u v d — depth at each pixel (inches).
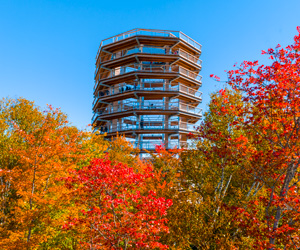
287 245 286.4
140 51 1441.9
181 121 1435.8
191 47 1596.9
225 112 378.3
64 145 477.7
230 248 330.3
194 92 1582.2
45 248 475.5
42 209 415.5
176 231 368.2
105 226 306.0
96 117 1513.3
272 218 304.7
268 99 316.8
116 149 880.9
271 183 410.6
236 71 329.1
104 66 1544.0
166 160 543.5
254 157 338.3
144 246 295.0
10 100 698.2
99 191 314.8
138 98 1448.1
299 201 279.0
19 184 433.1
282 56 304.2
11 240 412.2
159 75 1412.4
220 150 366.3
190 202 427.5
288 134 317.1
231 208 355.6
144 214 315.3
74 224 323.6
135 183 325.4
